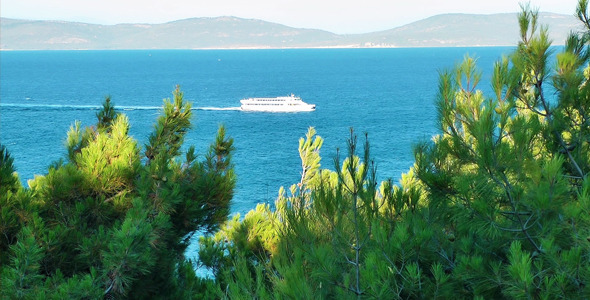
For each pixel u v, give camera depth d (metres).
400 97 196.75
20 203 8.27
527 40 7.44
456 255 7.01
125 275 7.63
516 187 6.34
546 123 7.49
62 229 8.33
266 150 103.62
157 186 9.31
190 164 10.97
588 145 7.28
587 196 5.63
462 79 7.27
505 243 6.93
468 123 7.20
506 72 7.06
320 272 5.99
